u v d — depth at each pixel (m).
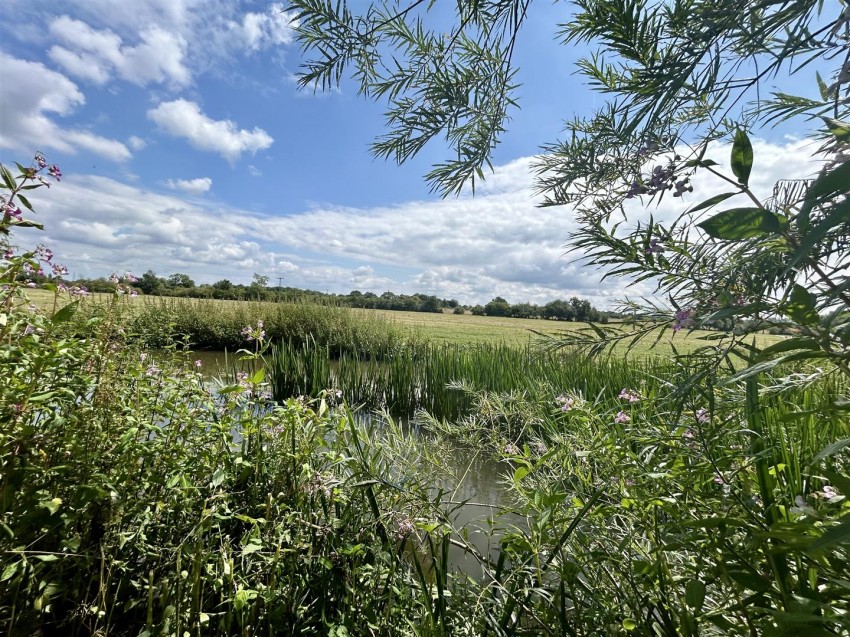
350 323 14.38
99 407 2.23
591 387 5.14
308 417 2.58
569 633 1.67
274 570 1.96
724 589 1.32
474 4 1.05
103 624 2.00
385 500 2.46
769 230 0.59
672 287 0.91
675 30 0.93
